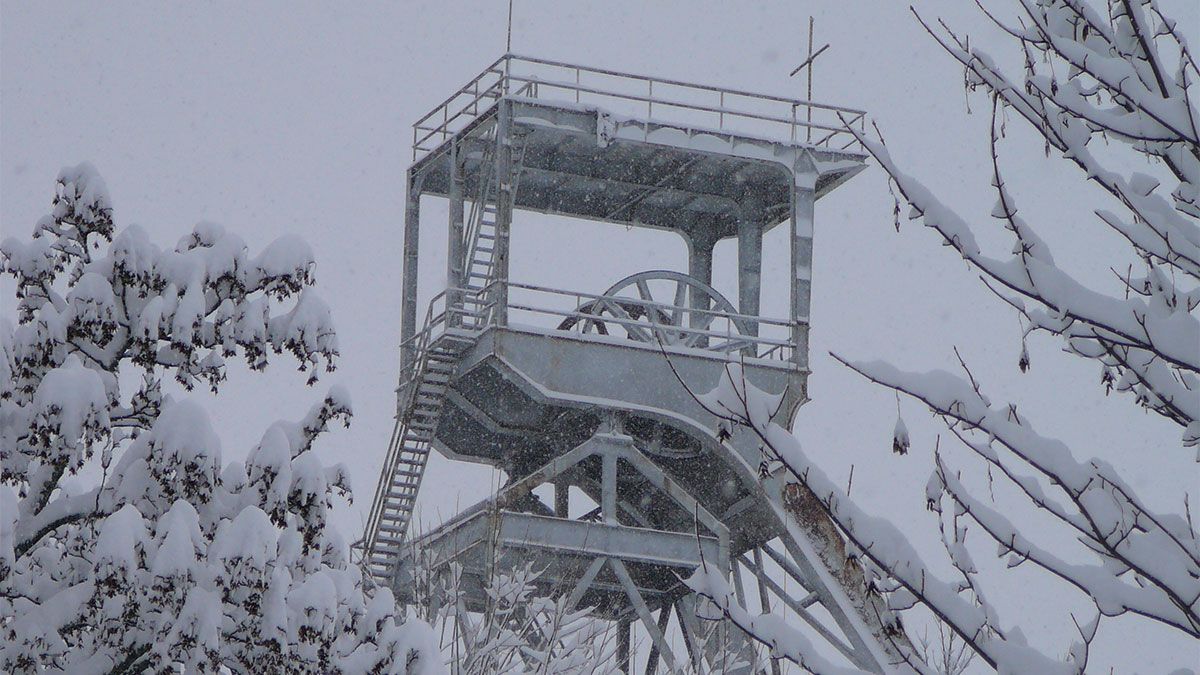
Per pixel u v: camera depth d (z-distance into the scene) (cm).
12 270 6750
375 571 11425
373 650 6381
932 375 2911
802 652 2923
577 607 12662
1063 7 3170
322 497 6425
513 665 9469
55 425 6094
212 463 6288
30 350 6456
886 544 2917
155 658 6050
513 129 11675
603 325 12281
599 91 11881
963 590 2978
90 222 6725
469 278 11888
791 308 11931
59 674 6353
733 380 2986
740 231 13088
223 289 6725
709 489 12275
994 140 2878
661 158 12506
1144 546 2823
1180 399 2917
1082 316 2827
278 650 6150
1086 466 2833
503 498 11238
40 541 6875
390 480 11625
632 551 11325
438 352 11688
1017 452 2853
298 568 6469
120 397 6650
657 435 12088
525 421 12288
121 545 5966
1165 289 2995
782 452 2962
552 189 13162
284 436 6431
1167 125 2908
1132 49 3072
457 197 12262
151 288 6600
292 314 6744
